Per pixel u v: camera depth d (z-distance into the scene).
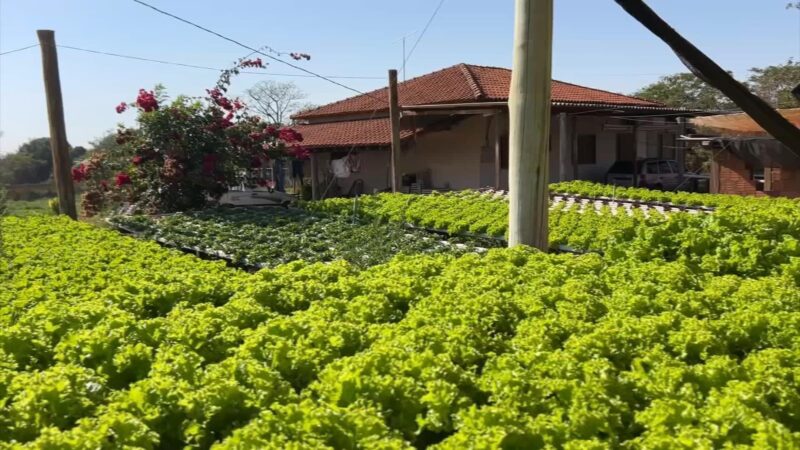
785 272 6.36
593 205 15.34
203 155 16.67
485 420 3.04
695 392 3.47
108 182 17.36
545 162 7.88
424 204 15.10
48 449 2.76
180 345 4.13
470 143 24.95
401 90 29.12
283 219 14.20
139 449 2.84
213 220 14.16
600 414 3.13
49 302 5.19
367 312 5.15
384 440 2.86
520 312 5.05
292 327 4.47
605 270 6.62
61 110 15.05
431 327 4.34
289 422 3.05
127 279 6.18
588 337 4.16
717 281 5.86
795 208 10.32
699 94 46.09
